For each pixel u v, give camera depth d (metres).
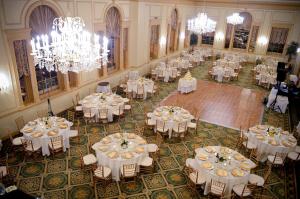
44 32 8.26
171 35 18.52
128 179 6.42
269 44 19.47
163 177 6.57
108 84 11.23
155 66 16.14
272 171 7.10
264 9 18.52
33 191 5.87
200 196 6.00
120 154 6.25
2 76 7.29
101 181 6.27
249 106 11.62
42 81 9.12
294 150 7.41
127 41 13.06
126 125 9.12
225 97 12.61
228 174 5.79
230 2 19.50
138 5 12.55
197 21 12.77
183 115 8.55
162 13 15.29
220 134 8.91
